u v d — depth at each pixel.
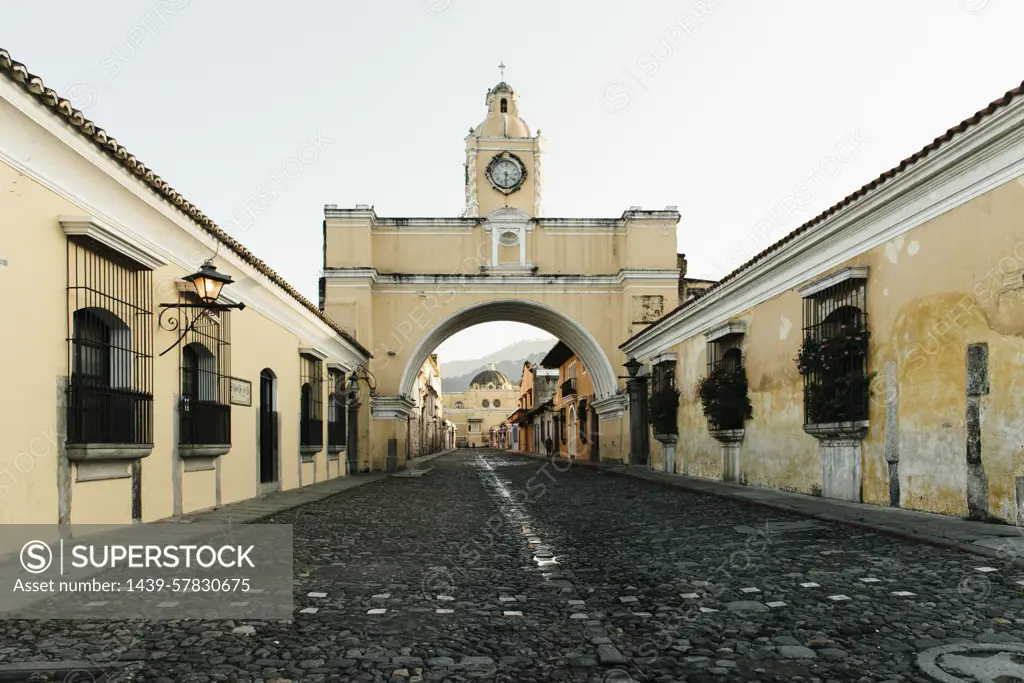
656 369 21.91
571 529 9.11
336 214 25.59
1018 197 7.27
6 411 6.25
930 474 8.66
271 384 14.64
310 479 17.58
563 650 4.12
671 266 26.28
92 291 7.59
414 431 45.25
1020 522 7.19
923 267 8.82
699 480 16.75
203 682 3.58
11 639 4.28
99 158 7.52
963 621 4.39
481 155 28.31
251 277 12.59
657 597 5.31
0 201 6.25
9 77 5.98
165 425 9.41
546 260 27.06
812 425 11.17
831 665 3.75
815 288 11.25
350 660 3.93
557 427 45.97
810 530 8.16
